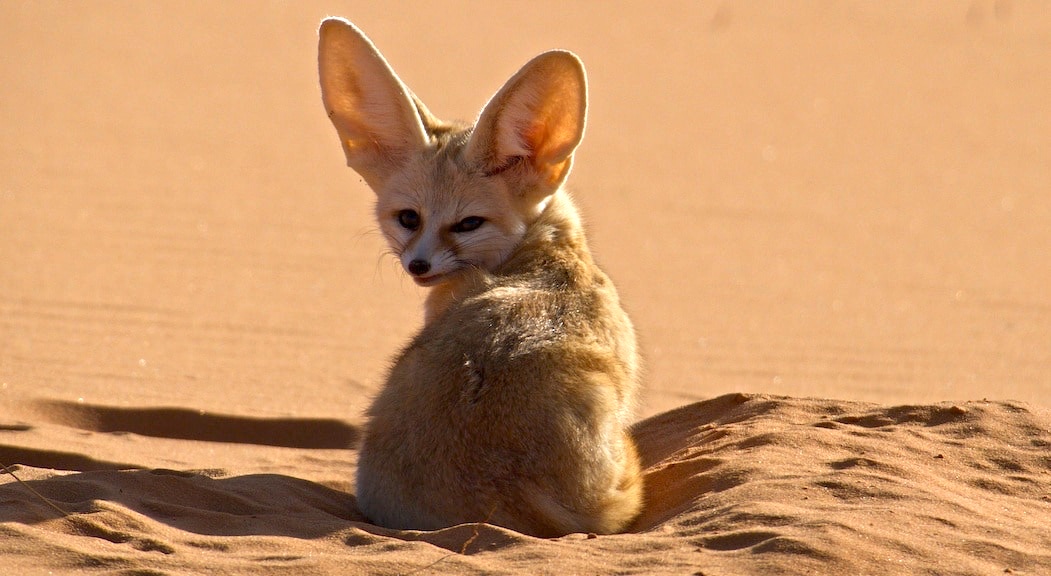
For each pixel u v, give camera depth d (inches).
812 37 2581.2
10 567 274.2
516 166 394.9
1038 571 280.4
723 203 1125.7
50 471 378.9
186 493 348.2
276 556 288.2
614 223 1028.5
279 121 1428.4
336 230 944.9
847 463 362.0
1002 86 2006.6
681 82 1920.5
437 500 327.9
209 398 537.0
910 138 1530.5
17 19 2113.7
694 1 3206.2
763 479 347.6
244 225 938.1
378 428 345.4
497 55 2041.1
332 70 412.8
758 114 1668.3
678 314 765.3
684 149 1396.4
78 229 882.8
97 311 683.4
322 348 645.9
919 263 925.8
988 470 367.9
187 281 769.6
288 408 529.3
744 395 469.1
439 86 1668.3
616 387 346.9
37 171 1065.5
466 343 339.3
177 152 1205.1
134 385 550.9
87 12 2285.9
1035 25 2913.4
